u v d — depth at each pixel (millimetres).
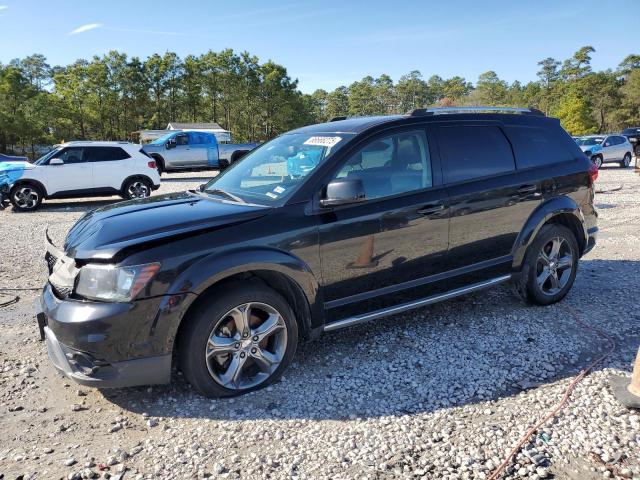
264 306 3426
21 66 101750
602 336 4277
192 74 85688
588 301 5113
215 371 3373
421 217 3998
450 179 4234
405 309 4098
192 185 19750
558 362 3838
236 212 3484
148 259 3061
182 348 3250
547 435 2922
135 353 3066
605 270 6215
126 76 79875
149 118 85000
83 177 13922
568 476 2586
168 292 3082
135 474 2676
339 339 4328
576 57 113062
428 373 3715
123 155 14500
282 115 90000
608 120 95375
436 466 2691
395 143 4051
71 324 3023
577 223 5059
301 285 3518
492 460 2725
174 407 3318
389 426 3068
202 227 3289
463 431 2998
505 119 4758
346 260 3711
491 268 4496
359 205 3773
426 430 3021
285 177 3895
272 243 3406
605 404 3219
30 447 2928
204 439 2973
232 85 87438
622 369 3680
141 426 3127
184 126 63688
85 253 3121
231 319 3385
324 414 3213
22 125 66062
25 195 13305
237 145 23312
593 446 2809
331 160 3758
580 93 93812
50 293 3381
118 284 3023
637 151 21531
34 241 9086
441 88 164250
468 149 4406
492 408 3236
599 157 25297
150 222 3375
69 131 75562
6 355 4148
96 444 2951
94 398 3461
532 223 4652
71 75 77000
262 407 3295
